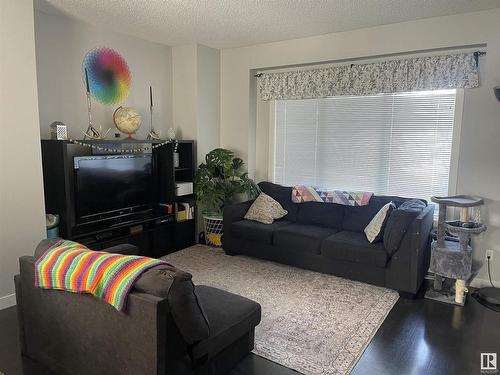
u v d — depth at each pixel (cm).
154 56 460
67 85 375
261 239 398
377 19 362
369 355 238
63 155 334
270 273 378
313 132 457
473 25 339
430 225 353
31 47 299
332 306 305
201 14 352
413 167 399
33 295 216
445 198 332
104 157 376
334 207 417
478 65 345
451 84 357
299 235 376
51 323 209
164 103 480
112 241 379
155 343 167
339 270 358
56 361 213
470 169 350
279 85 462
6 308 300
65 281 190
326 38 416
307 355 238
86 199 361
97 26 393
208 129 491
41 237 318
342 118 436
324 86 430
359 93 410
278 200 452
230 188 464
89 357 195
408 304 312
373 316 289
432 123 383
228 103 498
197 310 177
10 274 301
